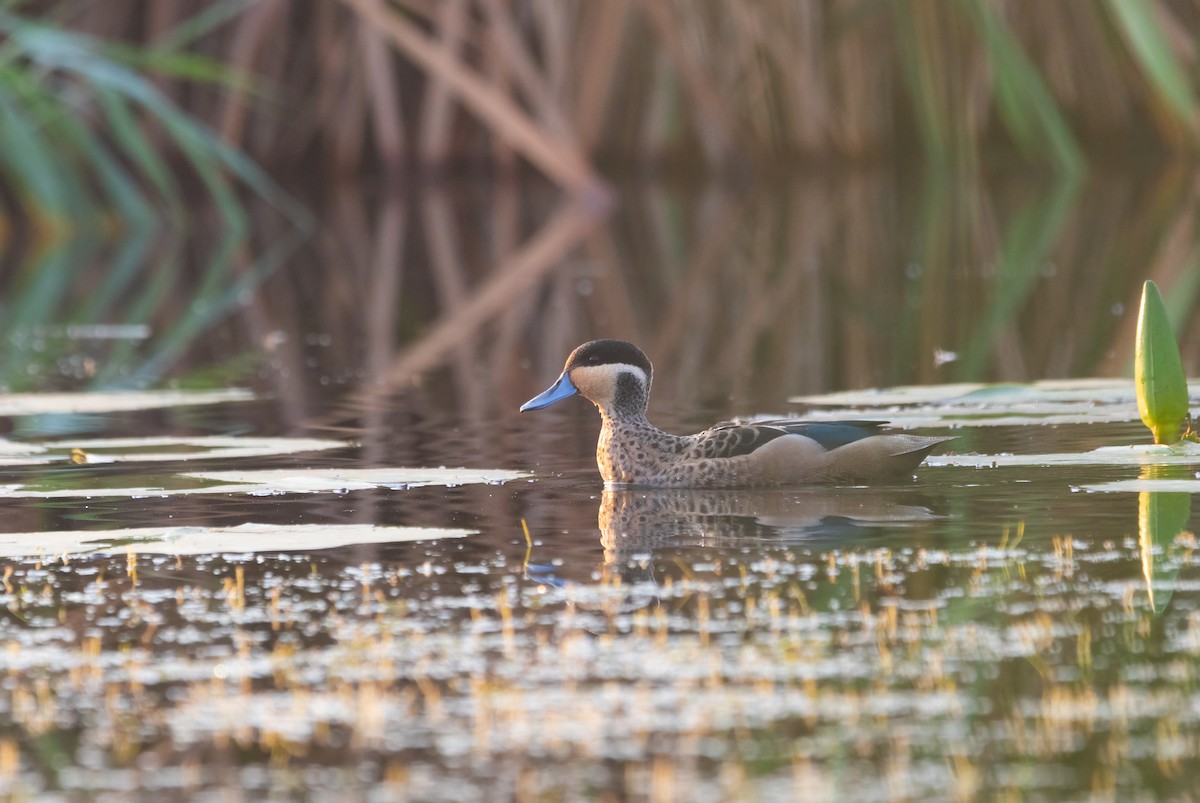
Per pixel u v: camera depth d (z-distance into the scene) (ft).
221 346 67.15
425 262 93.25
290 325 73.05
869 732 21.17
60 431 46.88
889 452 36.70
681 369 58.08
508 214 111.75
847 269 85.51
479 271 89.04
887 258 89.10
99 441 44.91
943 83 114.52
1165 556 29.04
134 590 28.45
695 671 23.49
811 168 120.47
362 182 122.11
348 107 115.14
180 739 21.56
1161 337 39.40
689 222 105.40
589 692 22.77
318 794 19.79
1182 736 20.76
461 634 25.48
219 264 94.79
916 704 22.03
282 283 87.04
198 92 112.68
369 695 22.81
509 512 34.73
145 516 34.65
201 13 109.40
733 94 117.91
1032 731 21.03
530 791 19.70
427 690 23.02
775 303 74.54
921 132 120.98
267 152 116.16
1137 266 80.69
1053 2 119.44
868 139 121.29
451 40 104.99
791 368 57.52
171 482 38.55
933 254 89.71
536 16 111.14
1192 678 22.65
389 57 114.32
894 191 115.75
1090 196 109.50
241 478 38.96
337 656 24.53
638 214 109.81
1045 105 115.14
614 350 38.22
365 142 122.11
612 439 38.09
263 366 61.31
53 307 80.48
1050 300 71.77
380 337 68.59
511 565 29.71
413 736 21.43
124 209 112.68
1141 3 94.27
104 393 54.39
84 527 33.60
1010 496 34.73
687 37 114.11
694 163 121.80
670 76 119.65
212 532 32.86
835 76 120.37
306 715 22.25
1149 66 94.84
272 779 20.24
